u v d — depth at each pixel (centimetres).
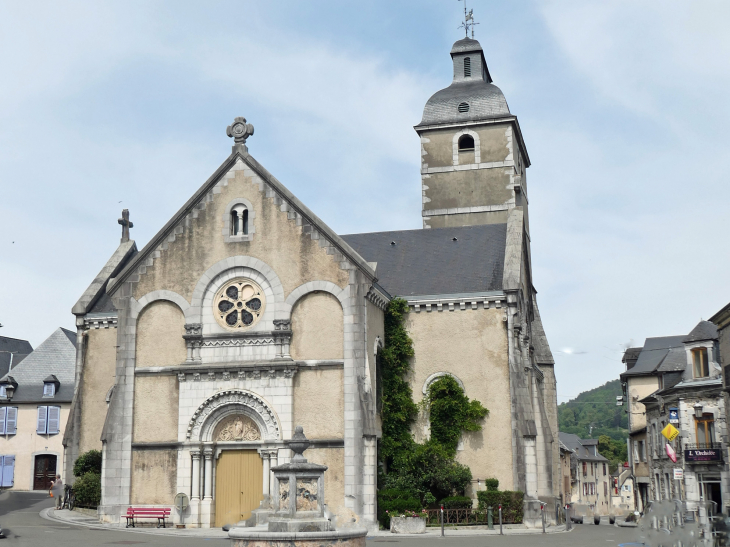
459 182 4669
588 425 13588
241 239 3145
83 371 3803
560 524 3506
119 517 2984
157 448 3030
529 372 3575
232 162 3219
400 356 3416
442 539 2548
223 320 3102
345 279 3028
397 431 3253
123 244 4322
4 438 5344
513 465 3231
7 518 3092
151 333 3152
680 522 2525
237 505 2955
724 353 3534
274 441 2927
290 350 3022
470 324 3422
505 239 3803
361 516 2817
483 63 5088
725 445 3731
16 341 6638
